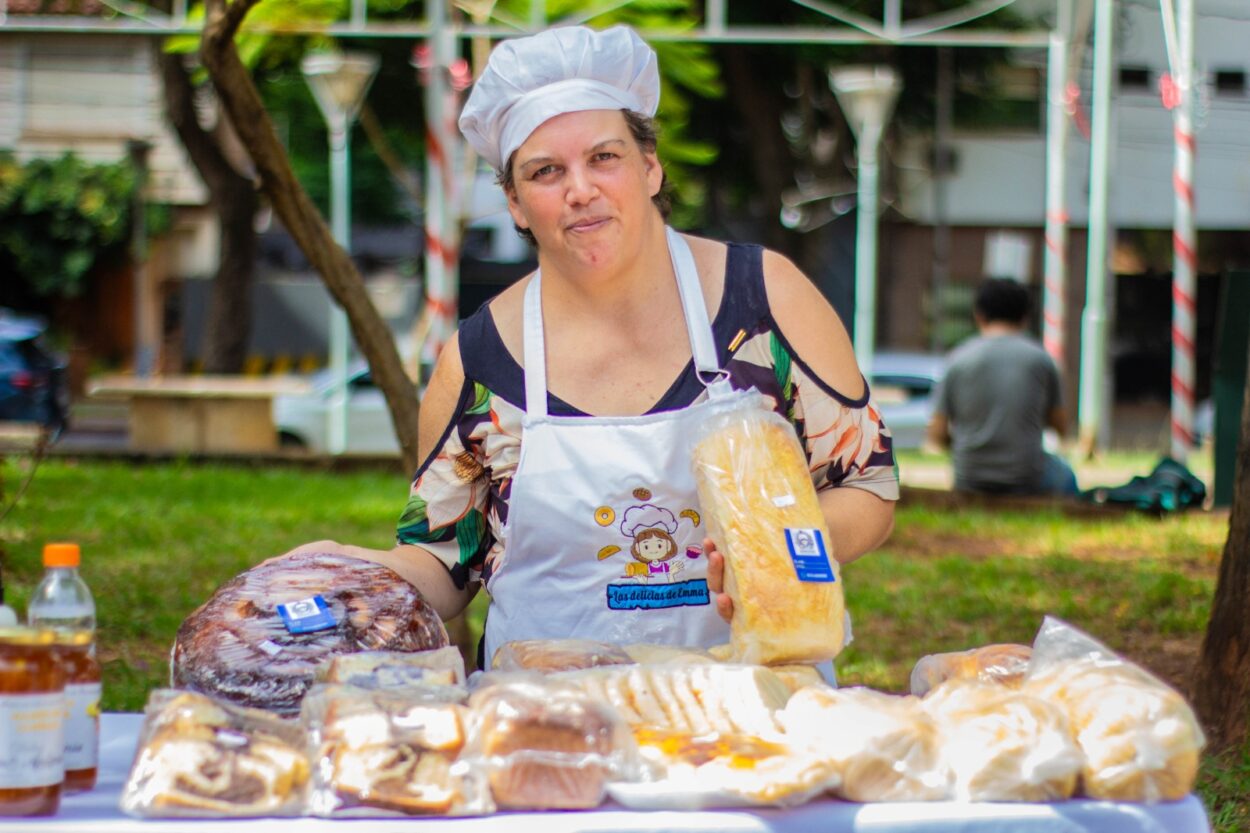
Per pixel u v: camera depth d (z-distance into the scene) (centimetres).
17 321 2786
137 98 4253
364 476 1819
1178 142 2031
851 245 3784
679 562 366
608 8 1716
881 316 3800
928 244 3800
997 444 1416
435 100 1719
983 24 3169
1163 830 273
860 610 987
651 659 337
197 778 264
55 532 1267
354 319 706
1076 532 1284
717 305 380
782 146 3169
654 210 381
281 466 1934
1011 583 1058
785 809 269
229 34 642
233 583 371
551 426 371
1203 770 600
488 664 388
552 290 383
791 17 2980
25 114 4253
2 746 262
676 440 362
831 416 382
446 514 399
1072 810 272
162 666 823
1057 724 280
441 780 268
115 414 3353
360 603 359
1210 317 3888
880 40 1825
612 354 376
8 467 1384
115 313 4378
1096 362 2306
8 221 4166
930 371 2533
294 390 2144
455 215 1814
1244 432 639
